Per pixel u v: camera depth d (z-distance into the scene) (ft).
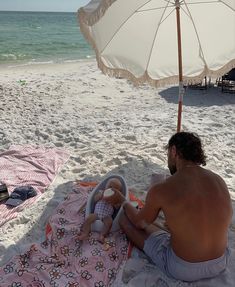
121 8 13.35
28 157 17.87
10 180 15.60
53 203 13.56
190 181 8.81
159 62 15.46
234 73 31.55
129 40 14.71
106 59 14.61
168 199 8.73
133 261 10.41
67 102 30.89
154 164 16.93
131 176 15.78
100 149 18.85
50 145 19.84
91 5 13.21
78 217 12.35
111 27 13.97
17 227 12.41
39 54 75.15
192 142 9.25
